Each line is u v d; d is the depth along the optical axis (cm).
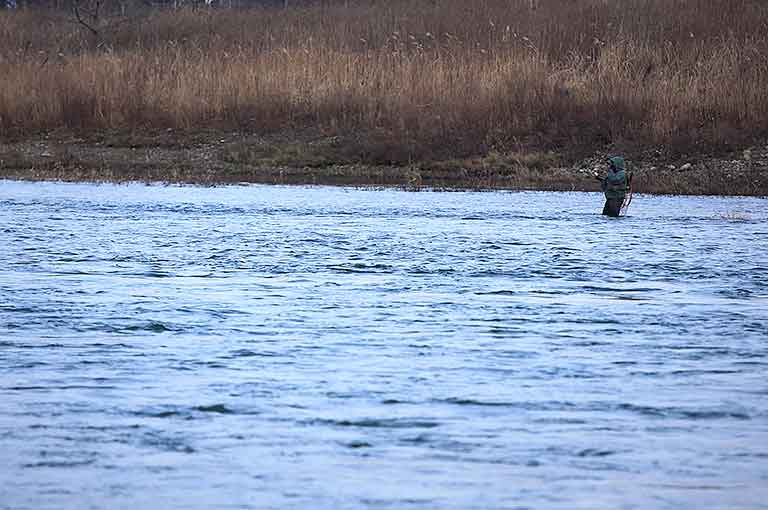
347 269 6500
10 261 6688
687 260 7050
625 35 16738
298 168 14150
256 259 6900
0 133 15338
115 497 2655
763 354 4278
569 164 13925
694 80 14900
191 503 2619
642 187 12888
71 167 14012
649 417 3356
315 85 15575
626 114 14538
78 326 4725
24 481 2762
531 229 8769
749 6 17525
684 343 4481
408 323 4850
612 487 2742
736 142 13912
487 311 5169
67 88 15900
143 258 6894
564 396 3594
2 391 3612
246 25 19538
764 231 8825
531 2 18688
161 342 4403
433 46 16950
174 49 17288
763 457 2980
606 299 5556
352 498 2656
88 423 3253
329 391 3628
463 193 12162
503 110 14775
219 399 3519
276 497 2659
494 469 2867
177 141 15038
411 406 3453
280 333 4606
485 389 3672
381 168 14100
